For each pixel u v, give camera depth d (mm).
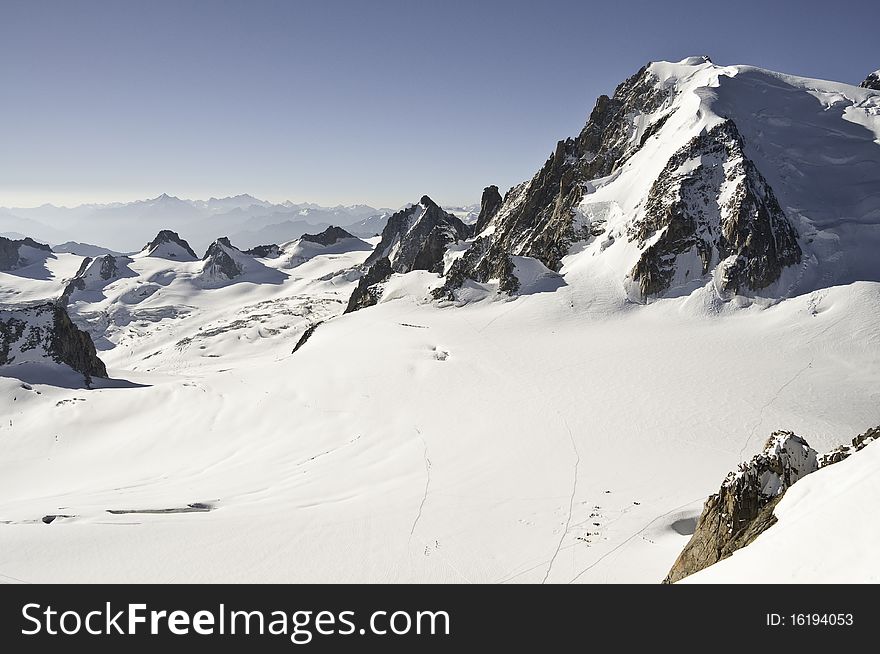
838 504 18109
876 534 15836
